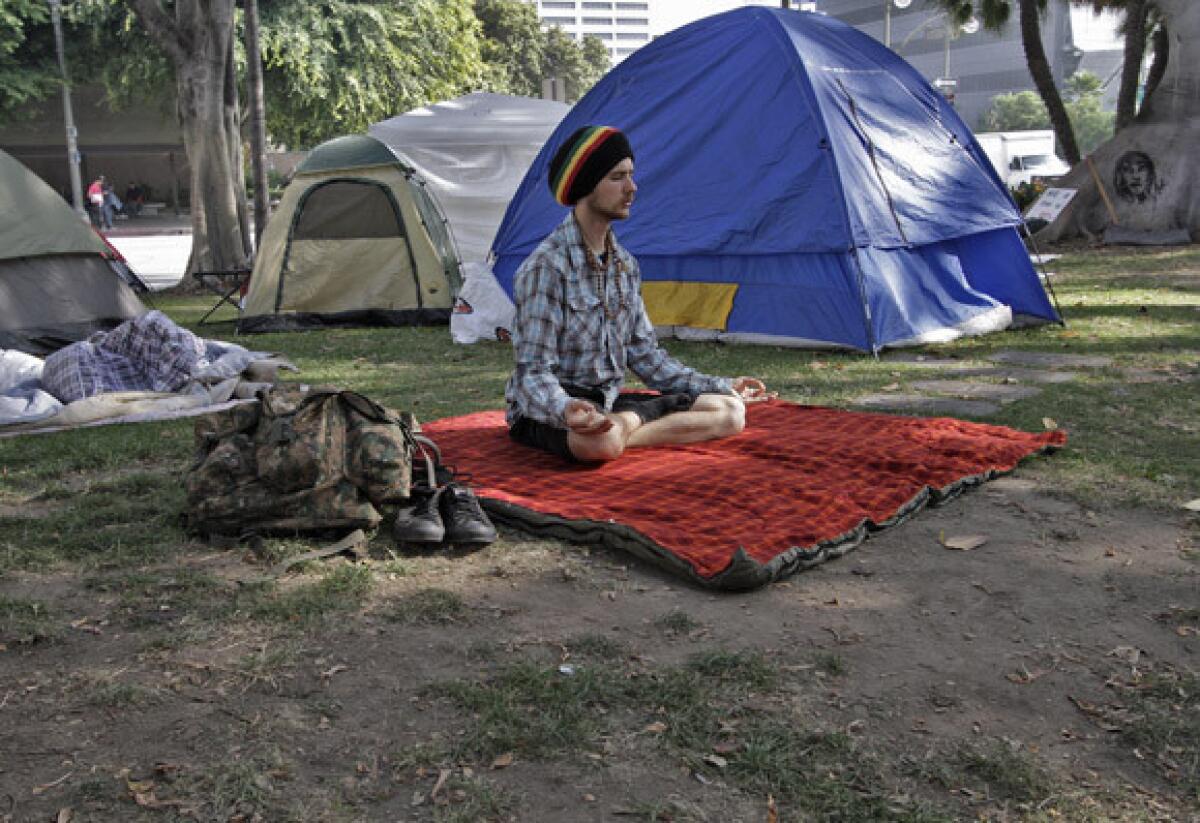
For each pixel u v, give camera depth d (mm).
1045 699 2793
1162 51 23078
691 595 3479
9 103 30219
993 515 4262
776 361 7832
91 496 4637
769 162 8422
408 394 7051
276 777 2414
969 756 2496
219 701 2770
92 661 3006
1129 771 2469
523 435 5031
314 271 10922
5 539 4059
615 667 2949
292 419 3979
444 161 13500
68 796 2340
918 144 8891
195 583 3557
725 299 8711
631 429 4840
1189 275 13234
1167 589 3510
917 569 3699
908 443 5027
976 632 3203
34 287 8594
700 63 8953
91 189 37281
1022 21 22797
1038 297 9352
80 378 6531
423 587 3547
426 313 10961
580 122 9500
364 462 3965
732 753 2516
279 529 3969
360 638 3156
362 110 28406
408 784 2391
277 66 27969
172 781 2393
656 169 8961
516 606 3391
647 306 9086
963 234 8766
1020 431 5352
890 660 3014
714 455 4824
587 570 3691
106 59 30984
